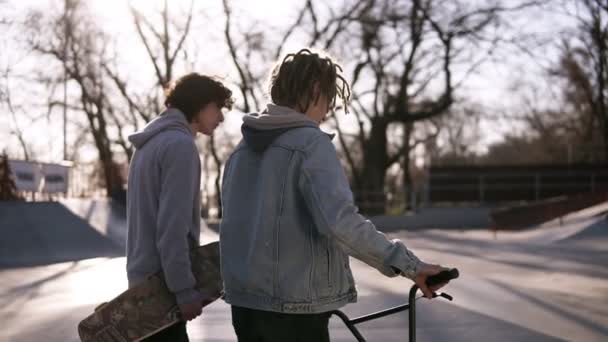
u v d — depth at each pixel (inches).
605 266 476.1
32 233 626.5
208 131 137.8
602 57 1492.4
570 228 751.1
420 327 267.4
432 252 602.5
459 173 1310.3
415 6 1267.2
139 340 124.5
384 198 1378.0
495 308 308.0
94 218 713.0
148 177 127.5
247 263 101.7
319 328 101.8
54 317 301.6
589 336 255.1
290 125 103.2
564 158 1854.1
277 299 99.7
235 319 106.3
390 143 1894.7
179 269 122.4
